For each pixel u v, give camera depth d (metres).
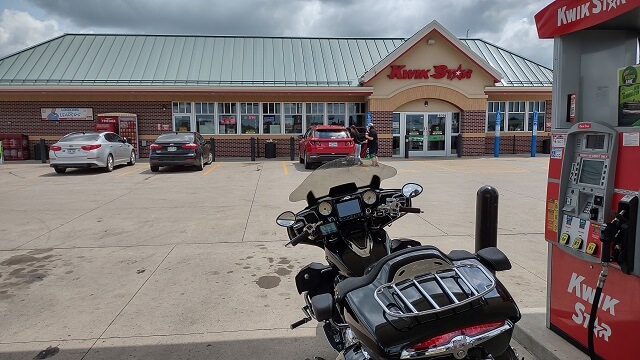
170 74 21.89
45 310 4.55
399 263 2.26
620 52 3.51
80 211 9.16
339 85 21.66
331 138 16.20
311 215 3.38
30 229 7.73
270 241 6.89
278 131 21.95
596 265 3.07
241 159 20.77
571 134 3.17
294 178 13.91
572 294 3.32
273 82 21.66
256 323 4.23
